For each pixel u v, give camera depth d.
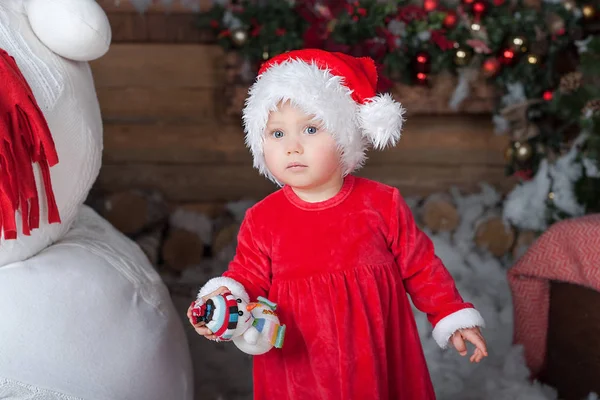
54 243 1.46
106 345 1.32
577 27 2.63
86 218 1.73
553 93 2.48
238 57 2.73
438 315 1.38
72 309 1.30
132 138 2.92
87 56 1.46
